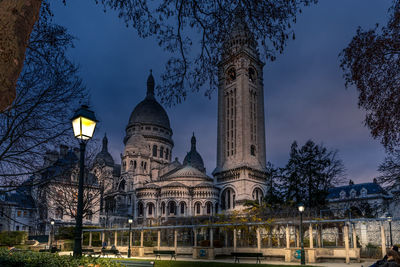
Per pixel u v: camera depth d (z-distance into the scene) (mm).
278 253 39750
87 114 15469
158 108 174750
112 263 15344
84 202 48844
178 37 16016
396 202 33156
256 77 129000
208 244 47219
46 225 81062
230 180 114750
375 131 16406
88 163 46125
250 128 120188
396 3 15711
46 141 16938
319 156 64688
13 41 5828
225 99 127062
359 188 105625
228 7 15656
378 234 54906
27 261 16391
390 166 27031
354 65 16578
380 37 16109
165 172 150875
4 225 73062
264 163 120312
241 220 46562
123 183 147625
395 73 15781
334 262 37031
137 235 56969
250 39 16297
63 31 17172
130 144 152125
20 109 16859
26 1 6180
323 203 62000
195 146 172750
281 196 66625
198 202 114562
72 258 15047
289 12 14961
